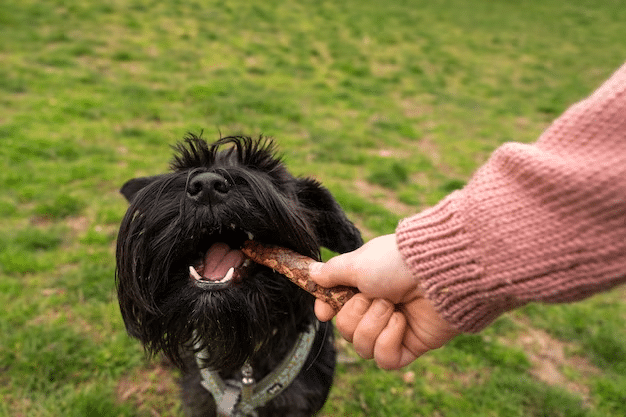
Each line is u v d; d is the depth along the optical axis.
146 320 0.41
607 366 0.66
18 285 0.69
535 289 0.22
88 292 0.69
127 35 2.23
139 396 0.57
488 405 0.58
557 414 0.58
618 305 0.79
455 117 1.77
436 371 0.63
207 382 0.45
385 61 2.46
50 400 0.53
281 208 0.38
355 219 0.96
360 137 1.43
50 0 2.51
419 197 1.11
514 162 0.23
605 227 0.20
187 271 0.39
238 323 0.39
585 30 3.52
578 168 0.21
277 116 1.53
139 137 1.27
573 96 2.14
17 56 1.76
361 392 0.59
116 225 0.87
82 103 1.42
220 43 2.32
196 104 1.54
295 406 0.47
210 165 0.44
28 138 1.15
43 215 0.88
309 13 3.21
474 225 0.23
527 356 0.67
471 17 3.68
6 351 0.58
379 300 0.28
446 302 0.25
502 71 2.50
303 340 0.44
